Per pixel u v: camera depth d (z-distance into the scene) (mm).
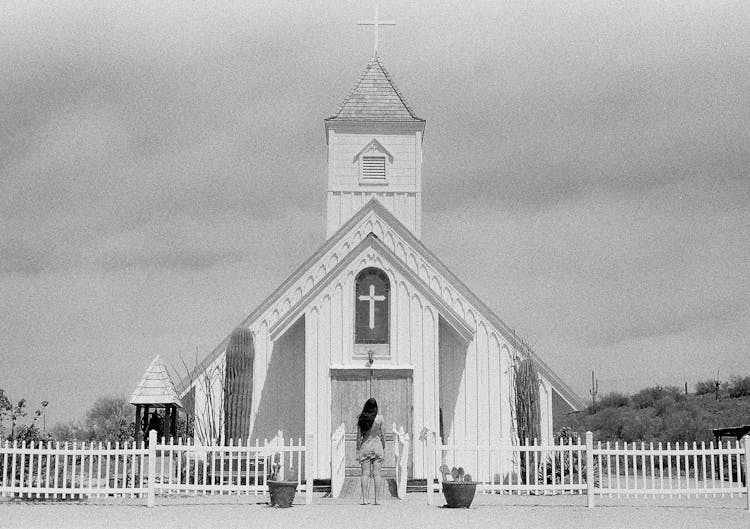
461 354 28984
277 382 29094
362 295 27938
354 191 33750
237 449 21906
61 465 24953
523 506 20656
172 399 26953
